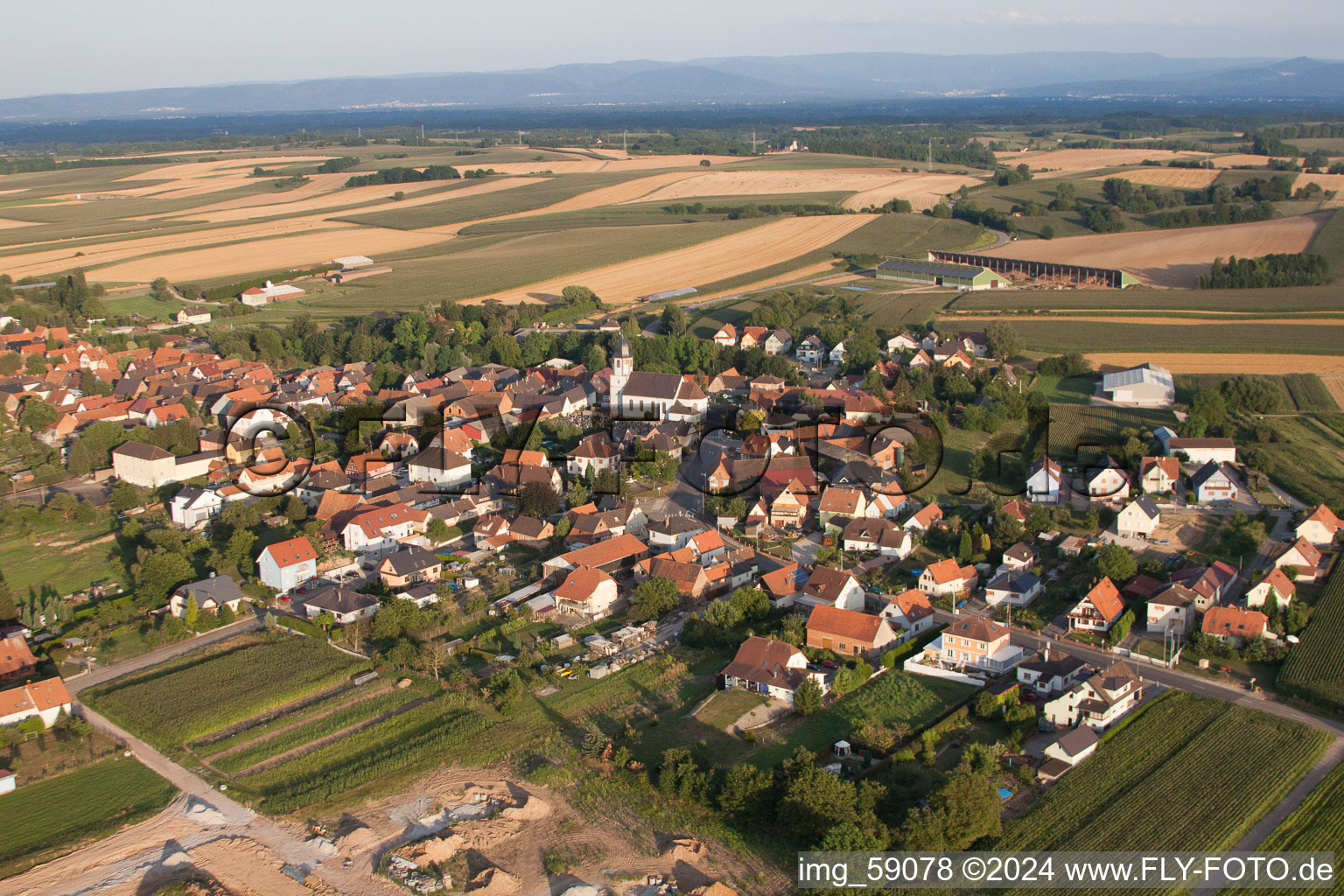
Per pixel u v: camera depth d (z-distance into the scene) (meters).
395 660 127.62
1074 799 96.62
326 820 98.56
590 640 132.88
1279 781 97.81
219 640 136.12
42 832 97.56
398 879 89.94
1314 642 123.44
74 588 150.38
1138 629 131.00
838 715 113.31
